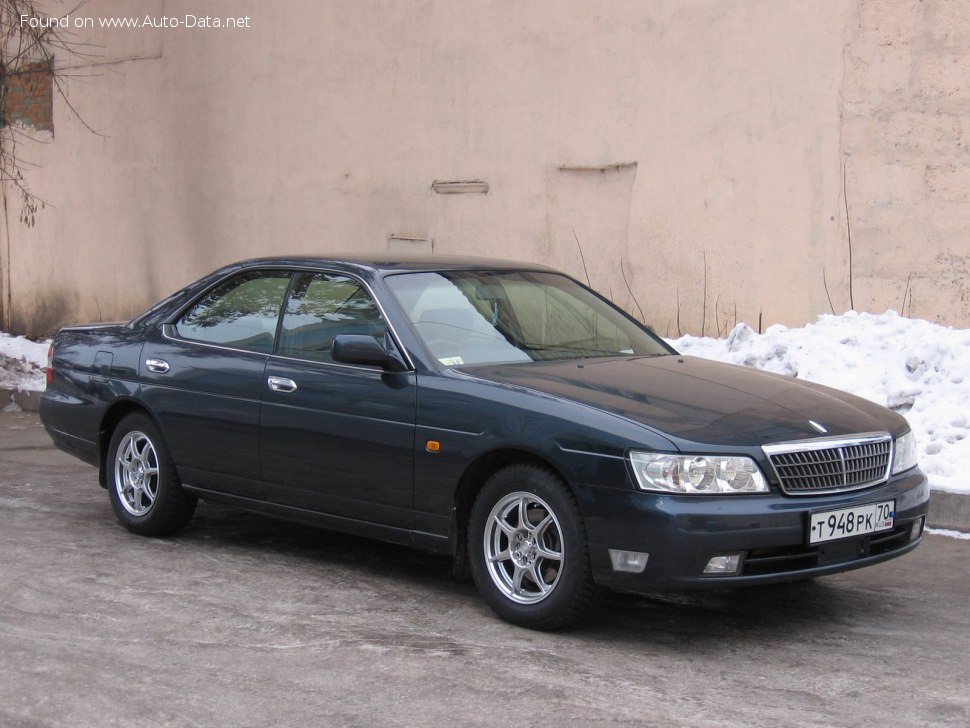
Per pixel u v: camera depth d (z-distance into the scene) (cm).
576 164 1123
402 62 1252
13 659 462
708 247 1045
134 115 1533
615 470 465
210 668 451
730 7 1014
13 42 1669
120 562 616
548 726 393
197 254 1480
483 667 452
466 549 531
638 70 1075
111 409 684
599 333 618
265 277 640
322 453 571
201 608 533
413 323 562
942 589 576
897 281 951
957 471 714
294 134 1362
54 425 720
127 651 471
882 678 446
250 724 396
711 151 1035
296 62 1351
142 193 1536
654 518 454
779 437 479
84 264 1617
